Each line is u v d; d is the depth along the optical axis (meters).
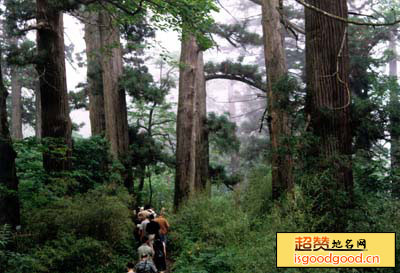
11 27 14.03
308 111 7.71
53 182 10.86
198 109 21.27
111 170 15.92
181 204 17.36
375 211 6.89
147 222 11.12
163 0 10.23
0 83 8.18
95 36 21.31
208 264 8.46
